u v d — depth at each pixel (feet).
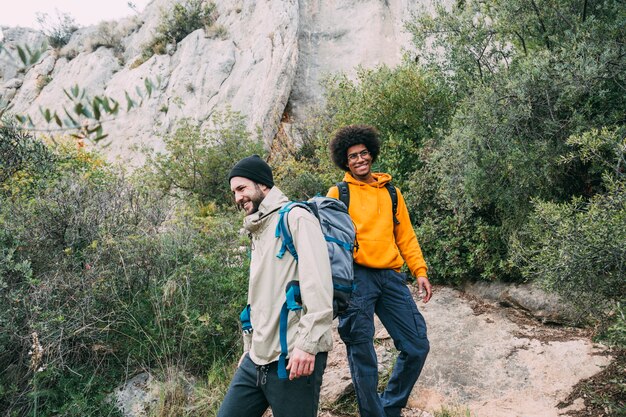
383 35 44.73
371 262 9.16
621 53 13.74
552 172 14.23
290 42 44.19
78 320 12.39
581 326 12.75
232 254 15.89
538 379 11.13
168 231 15.80
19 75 68.74
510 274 15.43
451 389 11.34
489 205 16.98
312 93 44.04
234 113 34.73
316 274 6.79
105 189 16.61
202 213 26.91
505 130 14.64
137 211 16.37
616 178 11.60
